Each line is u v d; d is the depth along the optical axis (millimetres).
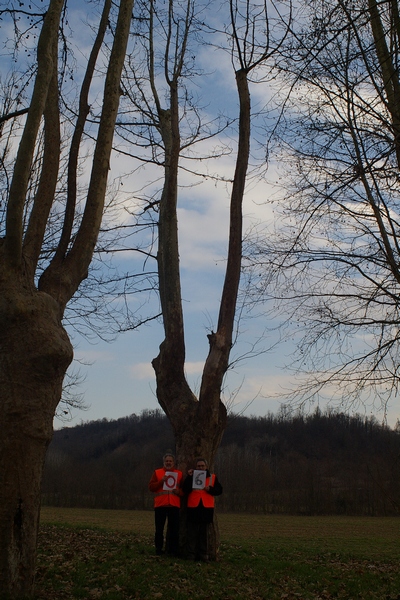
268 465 49594
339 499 44750
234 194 11375
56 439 77250
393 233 9594
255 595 8133
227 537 25891
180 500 10477
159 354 11266
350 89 8555
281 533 29844
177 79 12047
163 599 7305
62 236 7500
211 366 10594
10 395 6109
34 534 6098
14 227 6344
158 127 12844
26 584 5922
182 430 10664
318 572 10734
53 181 7266
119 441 67625
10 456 5988
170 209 11594
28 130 6438
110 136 7984
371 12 8617
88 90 8195
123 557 9844
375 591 9281
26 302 6371
